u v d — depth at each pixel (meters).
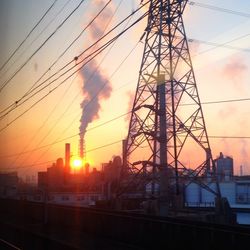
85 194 56.19
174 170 34.41
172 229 14.55
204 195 45.06
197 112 36.56
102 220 19.11
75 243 16.72
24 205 30.38
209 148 37.09
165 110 34.53
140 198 38.50
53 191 54.56
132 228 16.84
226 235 12.12
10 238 19.83
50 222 24.88
